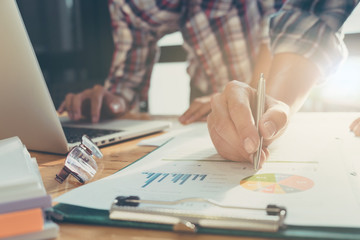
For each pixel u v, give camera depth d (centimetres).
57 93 212
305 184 39
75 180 46
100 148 66
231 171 45
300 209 32
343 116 86
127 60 126
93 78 254
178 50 192
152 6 123
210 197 36
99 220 33
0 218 28
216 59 136
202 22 131
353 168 45
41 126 57
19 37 49
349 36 145
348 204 33
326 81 78
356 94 148
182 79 209
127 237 30
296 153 52
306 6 77
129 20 124
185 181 41
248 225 29
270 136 44
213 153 55
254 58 135
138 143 67
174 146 61
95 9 244
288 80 69
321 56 72
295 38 73
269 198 35
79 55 255
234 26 130
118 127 79
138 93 128
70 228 32
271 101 52
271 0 129
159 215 32
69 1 259
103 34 245
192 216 31
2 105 57
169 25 133
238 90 50
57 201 36
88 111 92
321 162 47
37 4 266
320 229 29
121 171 46
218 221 30
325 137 62
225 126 49
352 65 147
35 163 44
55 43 269
